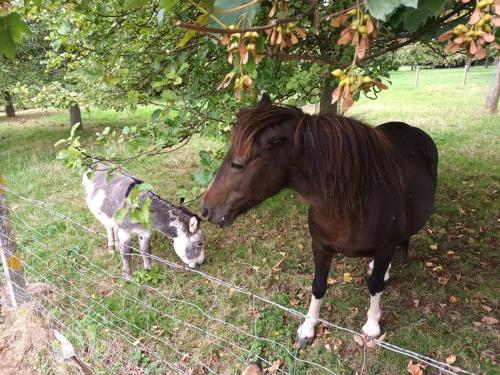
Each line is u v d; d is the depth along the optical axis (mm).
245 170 1782
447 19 1629
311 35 2754
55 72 7598
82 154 2357
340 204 1974
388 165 2098
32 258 3877
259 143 1756
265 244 4113
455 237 4070
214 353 2771
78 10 2799
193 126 2641
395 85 19141
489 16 762
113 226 3631
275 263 3787
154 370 2631
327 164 1835
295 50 2840
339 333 2861
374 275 2570
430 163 3002
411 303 3146
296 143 1808
